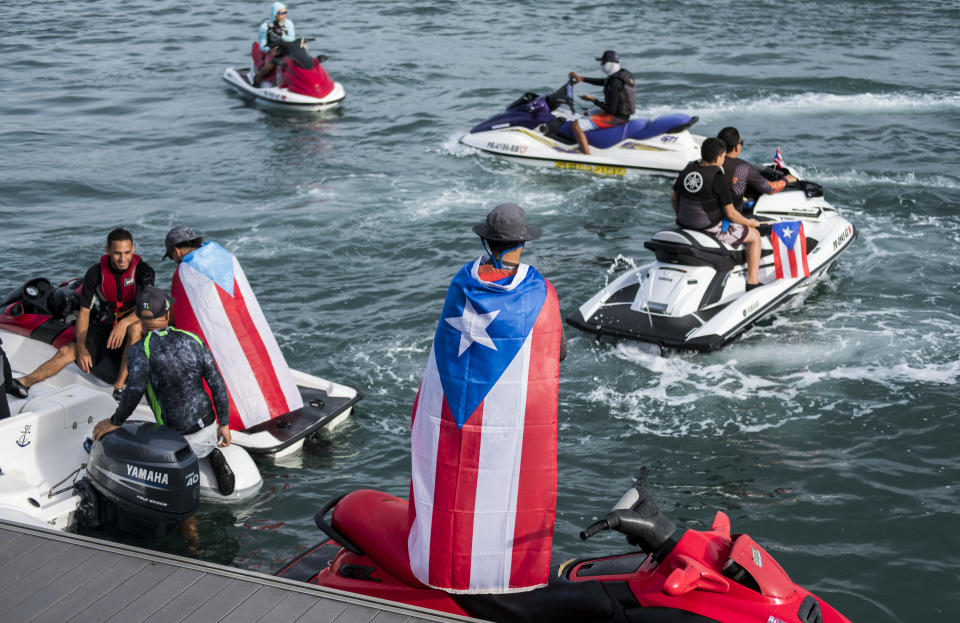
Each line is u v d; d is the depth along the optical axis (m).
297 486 6.16
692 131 14.98
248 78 17.97
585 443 6.69
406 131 15.34
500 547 4.13
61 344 7.15
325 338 8.27
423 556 4.19
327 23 23.97
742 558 3.85
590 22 23.86
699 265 8.55
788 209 9.75
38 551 4.42
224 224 11.15
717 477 6.23
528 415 4.02
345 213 11.55
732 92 17.33
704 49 20.77
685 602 3.88
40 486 5.89
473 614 4.24
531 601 4.16
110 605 4.03
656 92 17.44
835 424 6.84
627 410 7.14
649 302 8.48
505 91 17.64
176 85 18.31
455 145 14.61
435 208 11.79
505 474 4.07
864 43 21.34
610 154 13.44
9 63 19.86
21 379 6.79
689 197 8.69
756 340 8.27
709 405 7.18
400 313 8.78
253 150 14.30
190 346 5.75
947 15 24.48
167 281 9.59
